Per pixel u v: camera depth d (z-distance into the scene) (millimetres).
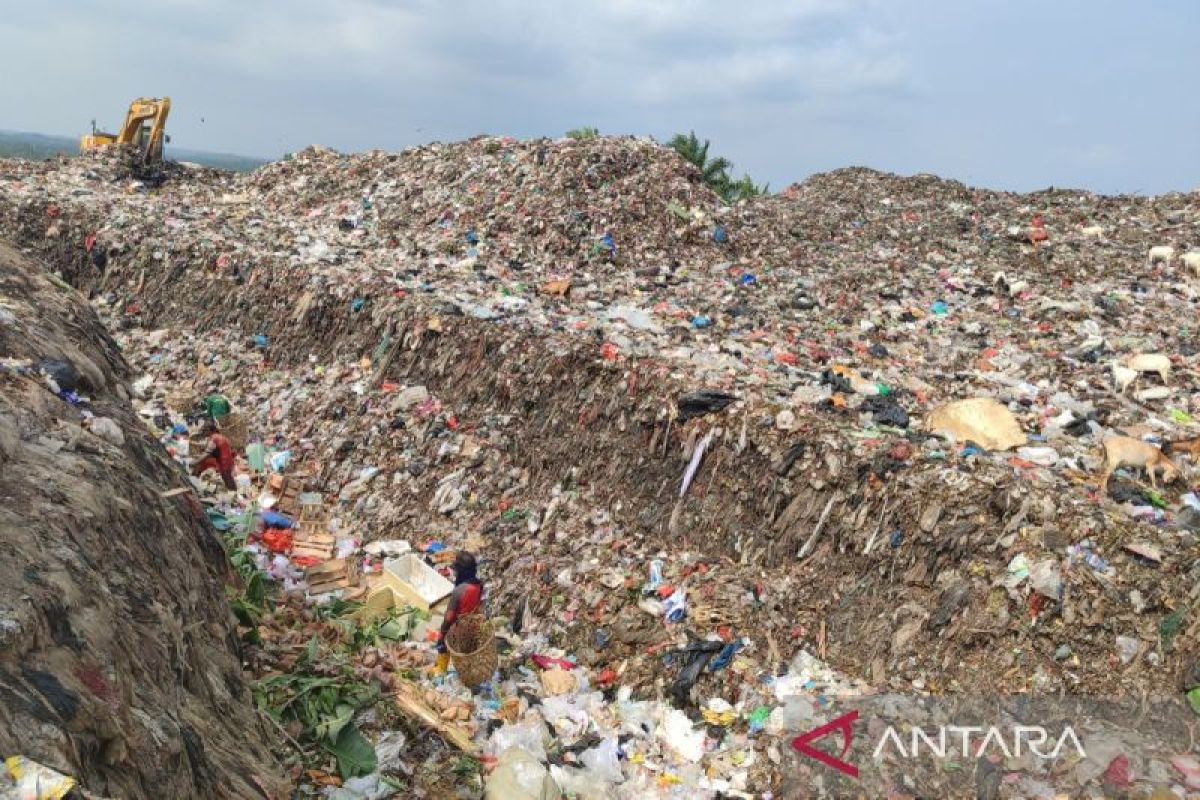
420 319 12188
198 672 4664
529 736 6312
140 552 4840
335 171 23438
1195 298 14523
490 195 19047
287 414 11977
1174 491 7840
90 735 3035
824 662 7129
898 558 7363
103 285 16188
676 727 6750
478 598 7121
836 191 23688
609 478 9477
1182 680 5922
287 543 9039
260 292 14531
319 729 5566
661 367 9914
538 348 10883
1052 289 15000
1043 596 6492
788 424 8578
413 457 10562
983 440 8531
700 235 17891
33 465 4699
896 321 13758
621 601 8008
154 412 11898
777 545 8141
